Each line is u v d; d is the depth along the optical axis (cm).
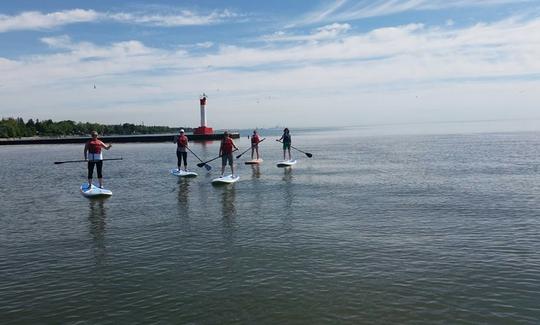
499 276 754
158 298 688
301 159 3353
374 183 1906
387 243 956
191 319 614
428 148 4491
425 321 596
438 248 915
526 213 1237
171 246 967
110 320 620
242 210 1349
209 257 883
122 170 2769
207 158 3716
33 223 1233
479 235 1014
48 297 704
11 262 882
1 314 647
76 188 1962
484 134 8075
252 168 2684
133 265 846
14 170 2975
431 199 1485
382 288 708
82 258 898
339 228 1095
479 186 1758
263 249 928
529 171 2247
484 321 595
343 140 7562
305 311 630
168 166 3000
